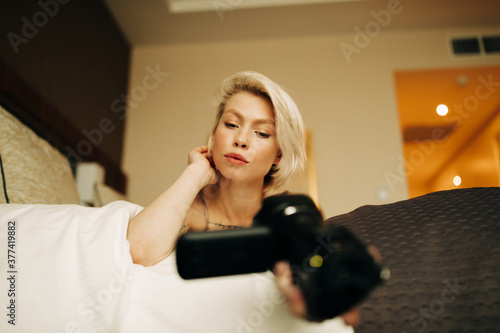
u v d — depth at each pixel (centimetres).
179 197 67
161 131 316
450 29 334
